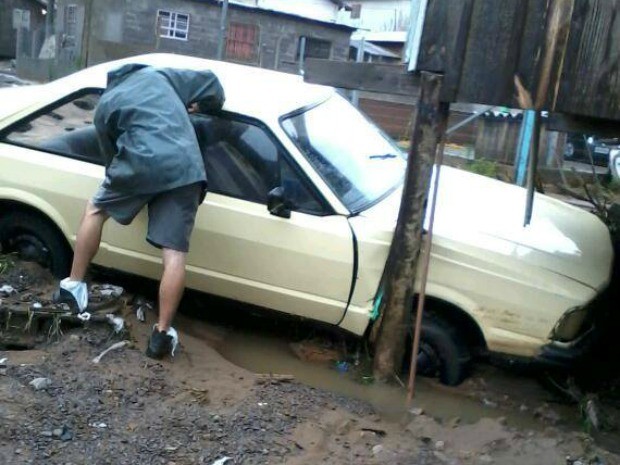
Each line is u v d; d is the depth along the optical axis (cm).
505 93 405
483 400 452
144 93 430
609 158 1186
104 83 500
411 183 427
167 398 387
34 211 510
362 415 404
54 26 2920
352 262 446
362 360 480
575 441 389
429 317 457
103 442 340
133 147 416
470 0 404
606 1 381
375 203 476
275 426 371
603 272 452
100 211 443
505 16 399
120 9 2439
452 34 410
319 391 426
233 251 466
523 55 399
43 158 500
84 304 453
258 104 479
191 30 2477
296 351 494
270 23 2516
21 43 2770
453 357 457
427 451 366
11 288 476
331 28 2578
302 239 451
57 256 514
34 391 372
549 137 1104
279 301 470
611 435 427
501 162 1301
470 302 439
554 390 480
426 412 428
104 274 515
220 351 488
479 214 479
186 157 419
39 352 416
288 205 452
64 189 492
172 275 424
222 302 491
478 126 1330
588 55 388
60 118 506
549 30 391
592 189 964
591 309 438
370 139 547
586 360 491
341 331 470
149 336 459
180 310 536
